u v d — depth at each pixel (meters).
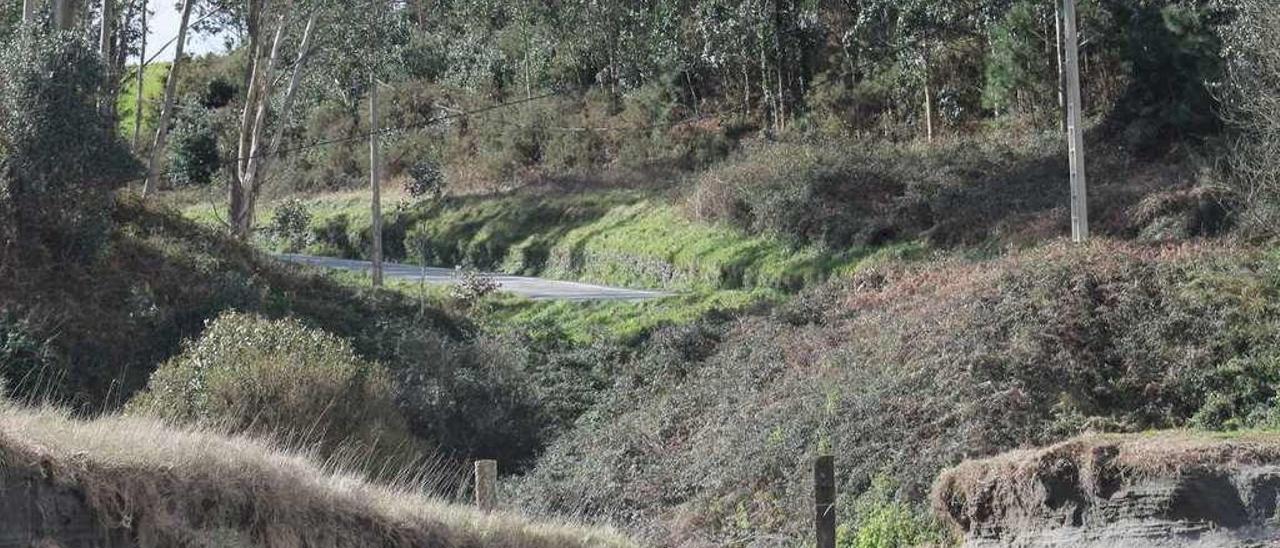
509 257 56.50
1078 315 24.59
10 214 29.34
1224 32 34.06
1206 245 27.91
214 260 33.12
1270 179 30.14
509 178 65.44
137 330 28.88
